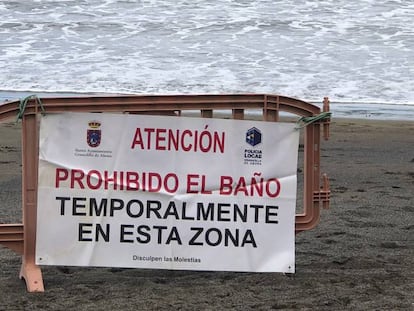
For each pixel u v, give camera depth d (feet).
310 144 14.10
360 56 61.00
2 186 24.45
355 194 23.93
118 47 62.59
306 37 67.00
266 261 13.80
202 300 12.77
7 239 13.29
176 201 13.48
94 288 13.43
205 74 54.54
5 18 71.77
